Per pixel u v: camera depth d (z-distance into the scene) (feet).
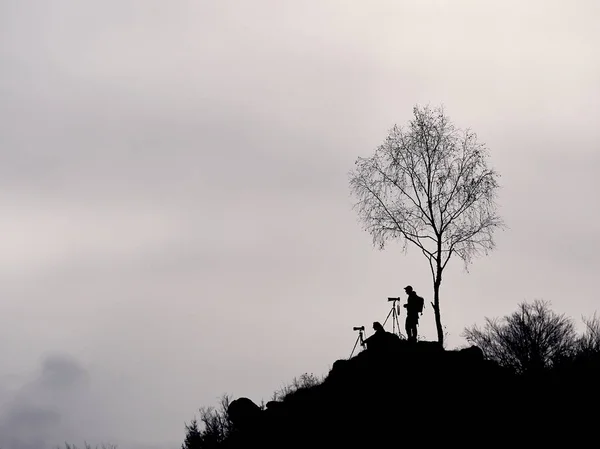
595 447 165.68
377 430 178.81
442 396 183.93
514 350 212.84
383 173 228.84
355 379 196.54
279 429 192.75
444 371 190.90
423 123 228.63
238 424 201.05
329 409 190.60
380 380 192.54
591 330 214.69
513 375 193.26
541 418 175.22
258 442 192.03
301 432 187.01
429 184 225.56
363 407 186.70
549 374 192.13
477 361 193.47
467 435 173.06
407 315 199.31
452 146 227.81
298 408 197.26
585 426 171.22
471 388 185.37
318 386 204.23
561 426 172.04
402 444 173.58
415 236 224.53
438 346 199.11
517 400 181.16
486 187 223.71
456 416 178.29
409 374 191.52
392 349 200.13
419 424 177.68
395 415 181.57
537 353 209.05
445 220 223.51
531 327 215.10
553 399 180.34
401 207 226.79
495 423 175.32
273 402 204.44
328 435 182.29
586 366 188.96
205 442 211.20
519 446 168.55
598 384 181.78
